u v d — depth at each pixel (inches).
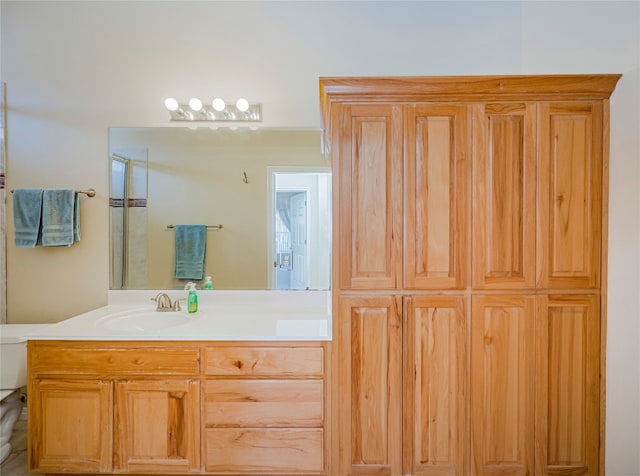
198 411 65.9
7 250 86.5
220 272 88.1
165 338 65.3
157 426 65.9
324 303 87.0
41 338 65.2
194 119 86.0
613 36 77.9
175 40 84.7
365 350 65.5
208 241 87.9
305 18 84.1
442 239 64.8
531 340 64.7
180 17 84.4
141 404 65.9
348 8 83.9
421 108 64.4
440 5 83.5
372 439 65.9
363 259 65.2
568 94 63.4
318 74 84.4
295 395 65.9
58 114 85.7
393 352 65.2
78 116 85.7
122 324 77.7
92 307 87.0
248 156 87.1
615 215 64.5
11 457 76.7
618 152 64.2
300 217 87.7
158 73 85.0
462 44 83.4
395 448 65.6
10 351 74.7
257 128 85.8
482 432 65.2
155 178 87.2
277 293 87.2
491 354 65.1
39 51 85.0
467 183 64.4
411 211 64.6
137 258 87.7
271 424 65.9
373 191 65.0
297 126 85.4
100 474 67.8
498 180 64.3
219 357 65.8
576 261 64.4
